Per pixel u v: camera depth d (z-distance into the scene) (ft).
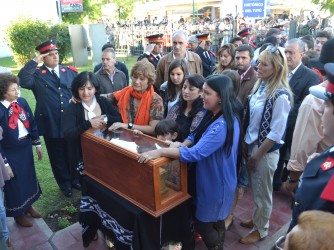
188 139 7.62
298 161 8.11
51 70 12.01
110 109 8.98
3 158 9.20
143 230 6.56
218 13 83.35
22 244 9.52
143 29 52.31
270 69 7.91
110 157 7.02
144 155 6.08
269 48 8.11
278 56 7.80
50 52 11.76
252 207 11.18
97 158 7.53
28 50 42.52
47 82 11.79
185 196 6.81
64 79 12.09
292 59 11.18
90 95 8.36
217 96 6.73
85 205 8.36
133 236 6.59
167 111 10.38
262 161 8.30
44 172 14.46
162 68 14.47
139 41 52.08
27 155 10.19
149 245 6.76
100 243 9.38
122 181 6.89
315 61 8.47
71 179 12.46
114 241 7.63
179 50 13.94
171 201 6.53
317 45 17.37
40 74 11.86
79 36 39.04
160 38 19.33
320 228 3.10
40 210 11.33
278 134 7.73
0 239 7.49
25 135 10.09
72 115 8.53
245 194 12.07
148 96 9.21
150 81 9.19
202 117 7.80
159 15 93.25
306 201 4.23
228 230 9.85
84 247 9.11
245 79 11.42
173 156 6.22
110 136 7.68
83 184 8.24
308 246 3.08
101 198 7.63
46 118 11.87
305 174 4.46
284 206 11.22
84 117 8.47
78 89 8.30
